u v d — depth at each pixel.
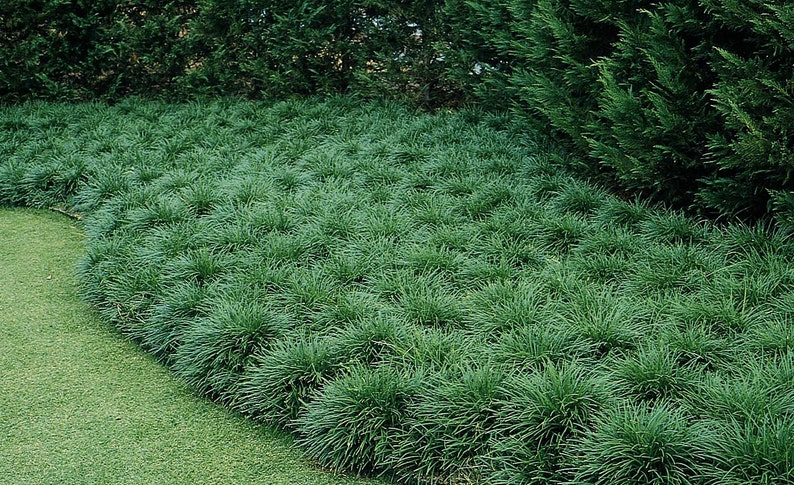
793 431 3.32
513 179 6.80
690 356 4.07
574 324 4.34
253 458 3.91
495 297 4.70
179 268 5.20
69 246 6.44
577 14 6.65
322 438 3.88
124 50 9.65
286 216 5.90
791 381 3.73
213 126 8.41
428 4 8.95
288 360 4.16
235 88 9.80
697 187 6.01
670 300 4.59
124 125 8.51
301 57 9.53
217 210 6.11
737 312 4.48
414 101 9.23
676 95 5.68
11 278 5.84
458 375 3.98
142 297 5.05
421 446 3.73
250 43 9.54
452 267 5.18
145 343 4.89
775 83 4.94
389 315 4.56
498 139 7.67
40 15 9.41
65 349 4.88
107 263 5.45
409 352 4.18
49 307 5.41
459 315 4.56
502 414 3.69
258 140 7.98
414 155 7.38
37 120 8.54
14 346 4.89
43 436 4.03
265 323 4.48
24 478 3.71
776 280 4.74
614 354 4.11
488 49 8.38
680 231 5.55
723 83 5.28
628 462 3.30
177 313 4.79
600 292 4.82
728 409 3.56
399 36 9.17
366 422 3.82
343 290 4.94
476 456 3.62
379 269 5.17
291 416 4.10
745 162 5.30
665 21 5.75
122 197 6.55
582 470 3.39
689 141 5.68
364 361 4.21
